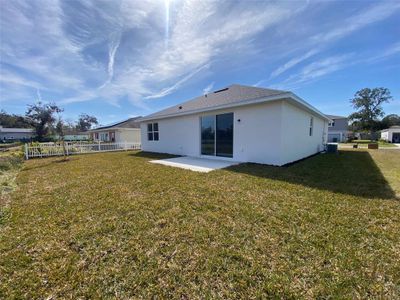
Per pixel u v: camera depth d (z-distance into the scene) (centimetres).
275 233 247
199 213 308
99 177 565
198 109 906
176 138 1134
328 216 290
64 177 578
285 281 171
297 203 341
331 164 748
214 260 200
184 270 188
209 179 513
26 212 323
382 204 333
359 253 205
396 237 234
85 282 175
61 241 238
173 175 567
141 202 358
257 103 725
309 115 995
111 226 271
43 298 159
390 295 156
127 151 1513
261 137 734
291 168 652
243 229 258
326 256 202
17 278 181
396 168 664
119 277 180
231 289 166
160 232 254
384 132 3694
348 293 158
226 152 872
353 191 403
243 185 454
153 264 196
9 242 236
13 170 711
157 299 157
